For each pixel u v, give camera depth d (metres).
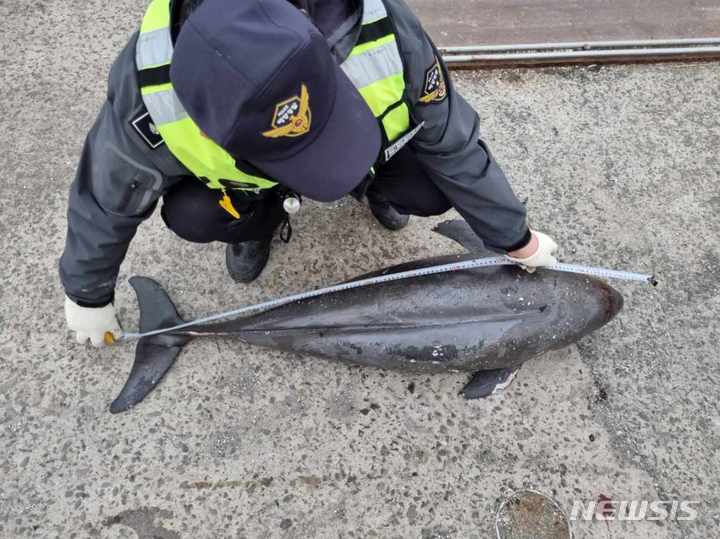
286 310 1.89
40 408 1.85
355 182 1.14
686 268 2.17
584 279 1.83
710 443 1.83
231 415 1.86
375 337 1.80
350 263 2.16
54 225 2.20
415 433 1.84
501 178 1.52
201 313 2.05
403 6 1.25
